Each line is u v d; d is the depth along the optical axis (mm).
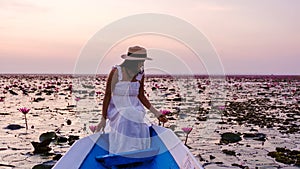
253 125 11609
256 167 6262
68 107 16578
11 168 6066
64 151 7293
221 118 12953
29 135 9188
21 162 6445
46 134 8445
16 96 24094
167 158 4305
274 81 64062
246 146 8125
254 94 28312
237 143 8477
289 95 27406
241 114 14516
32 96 24094
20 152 7234
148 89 22750
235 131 10258
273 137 9359
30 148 7625
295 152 7438
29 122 11656
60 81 53062
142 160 4062
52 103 18922
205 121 11617
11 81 51688
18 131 9844
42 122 11648
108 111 4543
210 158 6891
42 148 7180
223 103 18016
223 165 6371
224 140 8523
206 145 8117
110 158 3906
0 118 12672
